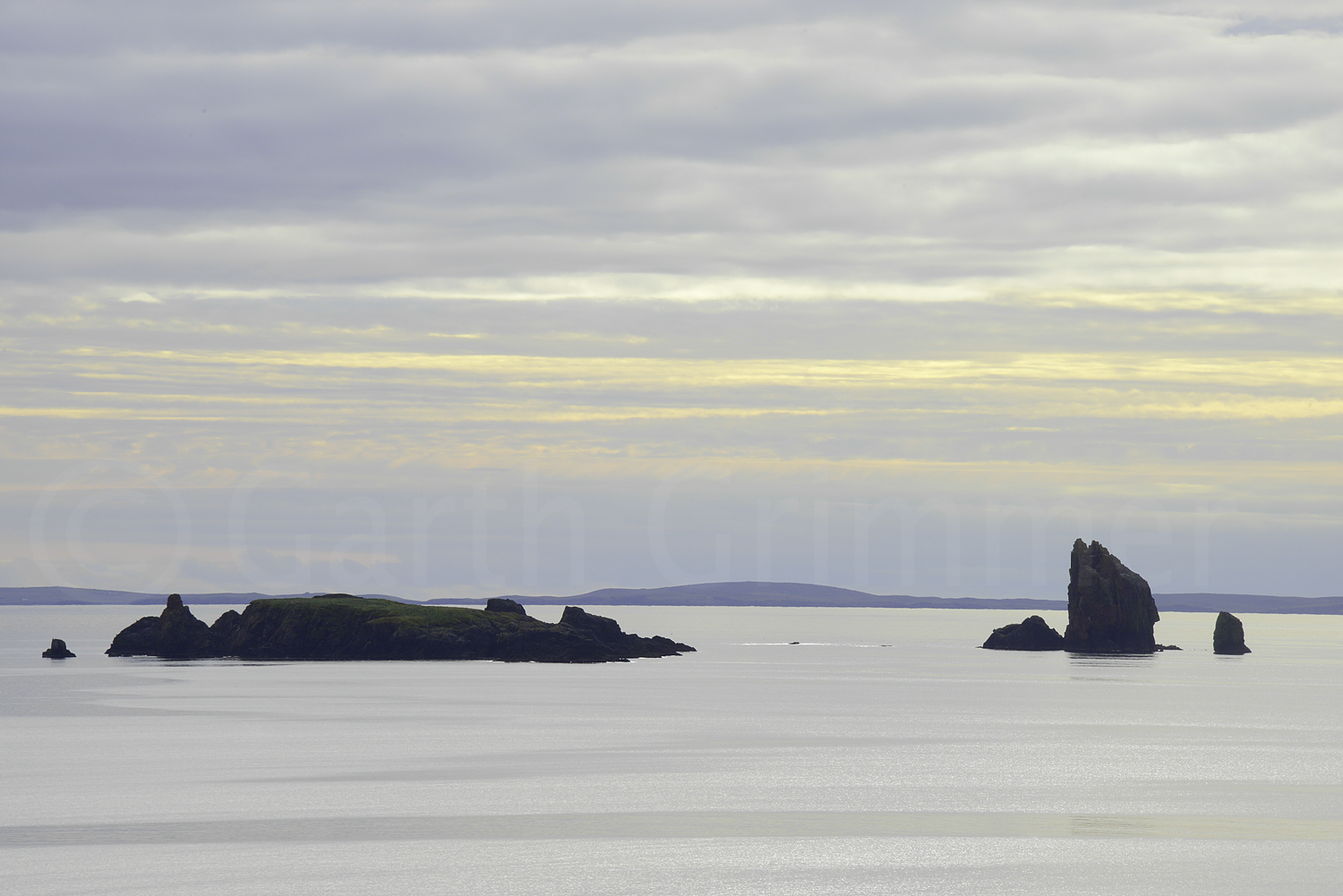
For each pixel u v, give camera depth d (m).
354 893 59.03
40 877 61.34
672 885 60.81
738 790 88.19
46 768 98.25
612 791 87.31
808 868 64.19
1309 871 63.94
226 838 70.50
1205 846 69.88
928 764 103.25
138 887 59.66
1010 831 73.88
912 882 61.66
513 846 68.81
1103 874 63.34
